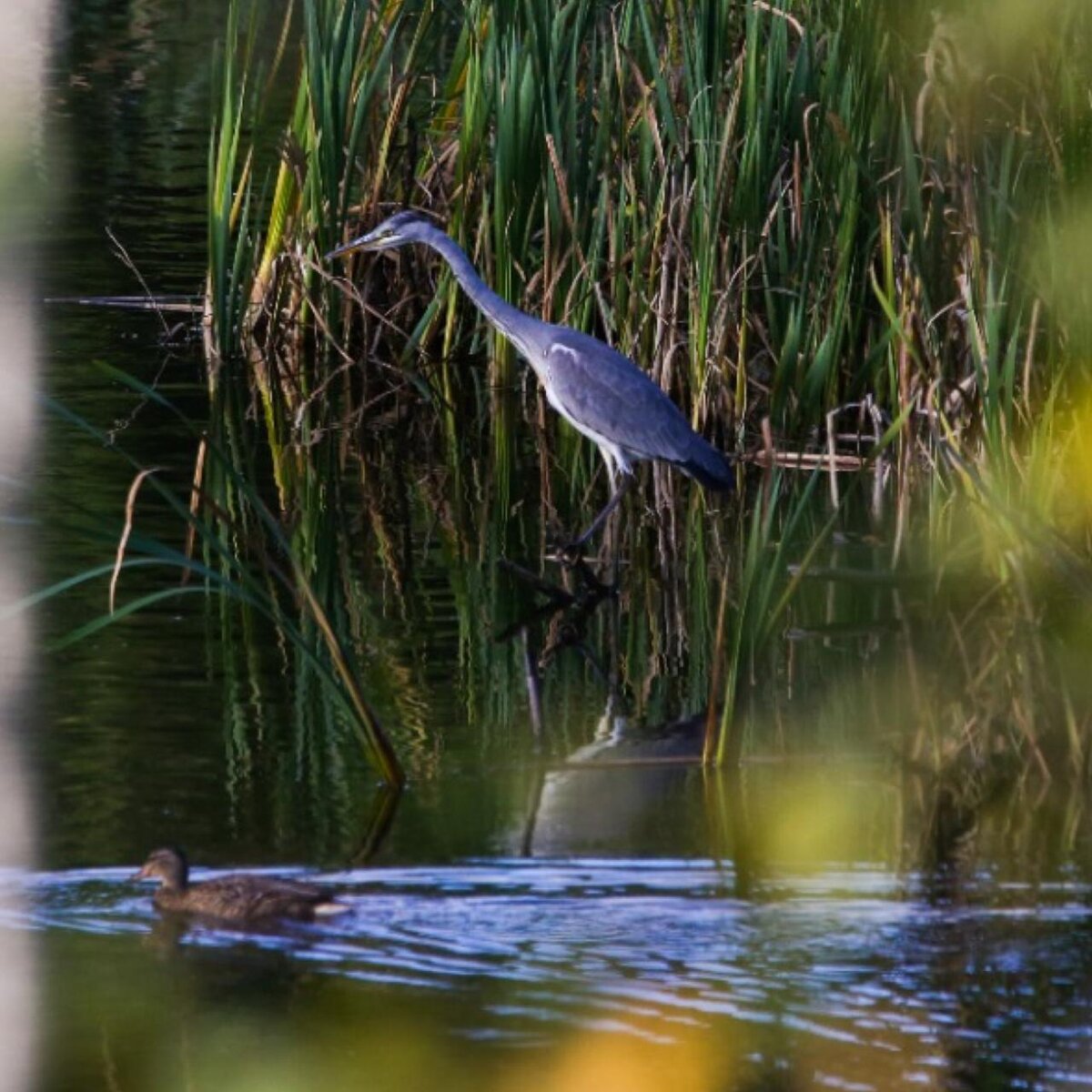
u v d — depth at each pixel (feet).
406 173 67.41
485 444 60.03
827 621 44.60
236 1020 23.71
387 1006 23.84
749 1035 22.98
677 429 49.96
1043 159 41.22
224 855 29.68
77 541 47.73
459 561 48.70
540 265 63.31
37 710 37.17
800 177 55.98
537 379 63.93
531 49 58.65
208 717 37.01
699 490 55.72
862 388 57.98
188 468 54.70
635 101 61.05
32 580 44.73
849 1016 23.49
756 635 37.91
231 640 41.83
